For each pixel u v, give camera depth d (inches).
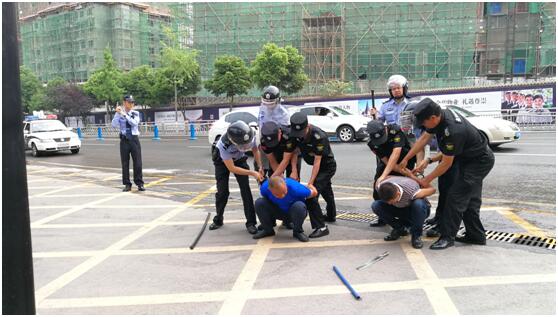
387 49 1441.9
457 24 1366.9
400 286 138.2
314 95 1441.9
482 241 174.2
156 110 1601.9
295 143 190.9
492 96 1027.9
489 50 1389.0
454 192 169.9
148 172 432.1
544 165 354.6
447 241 172.2
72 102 1646.2
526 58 1346.0
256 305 129.0
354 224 213.0
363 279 144.6
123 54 1883.6
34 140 640.4
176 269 159.8
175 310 127.6
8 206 87.7
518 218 212.4
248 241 191.0
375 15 1448.1
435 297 129.9
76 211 259.1
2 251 88.1
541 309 121.1
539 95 983.6
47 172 459.2
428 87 1390.3
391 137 185.3
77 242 196.4
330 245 181.2
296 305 128.0
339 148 549.0
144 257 173.8
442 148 162.7
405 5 1416.1
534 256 160.4
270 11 1551.4
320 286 140.5
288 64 1304.1
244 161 207.2
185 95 1483.8
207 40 1617.9
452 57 1375.5
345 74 1486.2
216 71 1381.6
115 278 153.0
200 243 189.8
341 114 637.3
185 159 531.8
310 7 1512.1
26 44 2166.6
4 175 87.3
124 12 1889.8
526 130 745.6
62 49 2003.0
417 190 171.2
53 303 134.2
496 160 386.3
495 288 134.5
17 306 89.1
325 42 1489.9
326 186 210.1
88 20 1891.0
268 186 180.4
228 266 161.0
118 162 540.4
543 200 249.1
